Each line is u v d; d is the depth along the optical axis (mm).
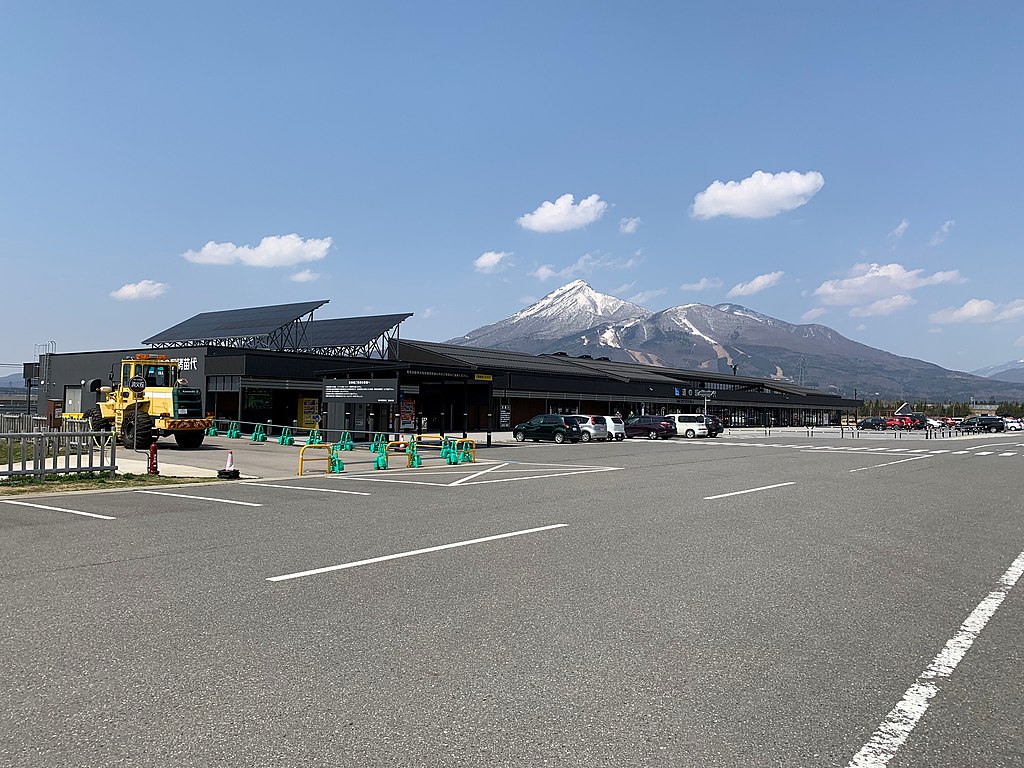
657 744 3926
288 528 10719
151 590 7000
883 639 5793
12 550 8938
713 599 6938
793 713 4352
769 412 98250
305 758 3723
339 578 7559
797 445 43438
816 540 10328
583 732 4047
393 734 3996
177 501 13883
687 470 23031
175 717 4176
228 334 56094
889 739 4035
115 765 3639
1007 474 23234
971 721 4285
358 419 35125
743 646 5551
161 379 29516
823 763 3756
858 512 13508
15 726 4051
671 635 5789
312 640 5539
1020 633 6012
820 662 5230
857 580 7863
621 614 6363
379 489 16453
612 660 5191
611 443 42906
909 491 17594
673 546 9633
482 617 6195
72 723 4094
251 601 6633
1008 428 112188
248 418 44844
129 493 15219
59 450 26438
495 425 57344
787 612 6535
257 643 5457
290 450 30984
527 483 18203
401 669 4957
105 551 8891
